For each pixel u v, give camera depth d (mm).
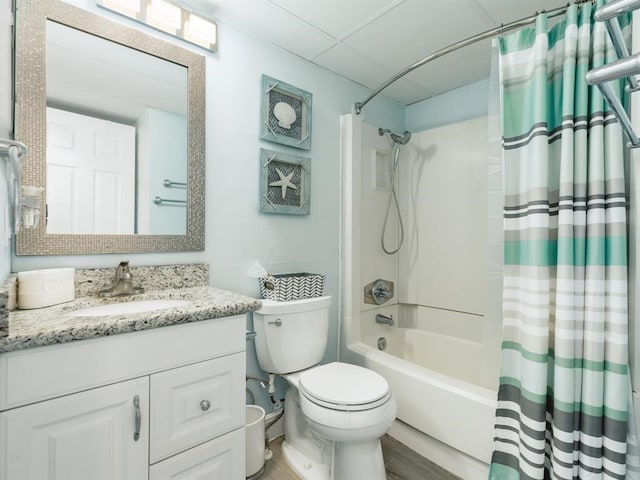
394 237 2488
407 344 2416
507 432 1271
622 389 1022
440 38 1737
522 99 1259
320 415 1222
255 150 1718
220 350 1078
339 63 1983
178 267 1426
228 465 1096
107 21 1270
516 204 1268
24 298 1001
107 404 858
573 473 1104
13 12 1043
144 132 1359
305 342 1615
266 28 1647
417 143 2482
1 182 739
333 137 2102
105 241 1258
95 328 822
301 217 1935
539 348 1144
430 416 1541
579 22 1133
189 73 1477
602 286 1061
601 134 1064
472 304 2162
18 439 743
